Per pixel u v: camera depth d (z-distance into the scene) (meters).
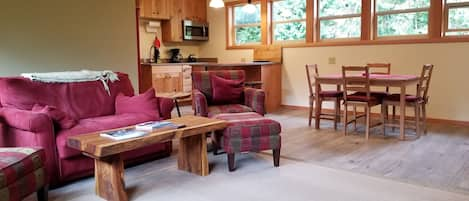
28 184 2.29
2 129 2.92
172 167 3.32
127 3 4.95
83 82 3.58
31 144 2.75
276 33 7.10
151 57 7.47
